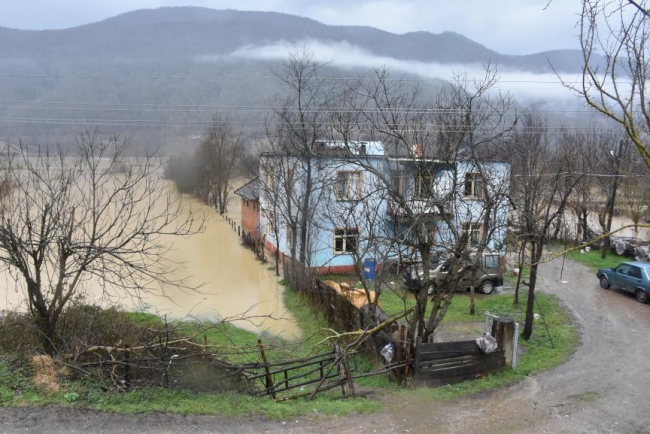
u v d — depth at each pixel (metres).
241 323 17.05
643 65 5.54
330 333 14.98
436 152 13.19
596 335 14.22
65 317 10.03
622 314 16.48
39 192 12.58
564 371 11.12
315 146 22.20
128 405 7.10
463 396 9.45
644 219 32.06
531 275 13.73
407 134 13.51
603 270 20.16
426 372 10.10
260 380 10.62
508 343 11.07
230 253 29.73
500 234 16.95
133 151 22.95
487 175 13.70
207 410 7.35
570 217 35.47
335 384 9.45
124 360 7.85
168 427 6.70
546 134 29.12
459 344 10.45
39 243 8.64
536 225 14.77
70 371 7.68
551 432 7.96
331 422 7.61
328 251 23.25
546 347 13.09
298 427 7.27
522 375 10.73
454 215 13.93
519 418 8.47
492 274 19.84
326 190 21.30
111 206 26.80
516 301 17.77
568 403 9.23
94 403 7.03
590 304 17.77
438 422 8.12
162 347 8.63
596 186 36.44
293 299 19.95
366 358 12.34
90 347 8.11
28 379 7.33
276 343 14.40
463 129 13.21
